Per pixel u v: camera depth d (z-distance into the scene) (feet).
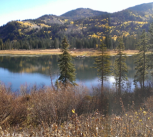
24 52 320.50
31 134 9.48
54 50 355.97
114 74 65.62
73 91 18.97
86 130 8.32
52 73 100.63
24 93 31.65
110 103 14.65
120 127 8.32
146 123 8.82
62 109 12.98
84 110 13.05
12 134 10.16
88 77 93.15
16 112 14.90
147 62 57.57
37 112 12.98
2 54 288.10
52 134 8.78
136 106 17.35
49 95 17.52
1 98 18.94
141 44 60.18
